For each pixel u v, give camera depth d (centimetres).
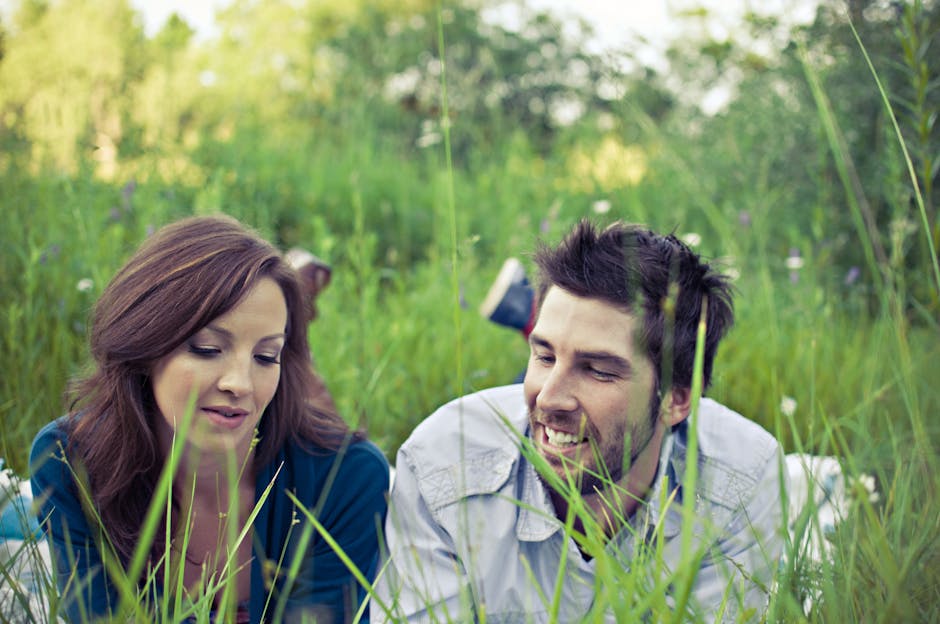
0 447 234
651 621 125
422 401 332
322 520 207
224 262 178
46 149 430
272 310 181
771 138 523
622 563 159
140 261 184
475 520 194
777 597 126
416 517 199
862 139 459
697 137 601
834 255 448
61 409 270
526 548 194
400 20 1261
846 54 406
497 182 694
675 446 200
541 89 1184
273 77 1113
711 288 191
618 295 171
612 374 173
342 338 333
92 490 191
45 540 231
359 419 261
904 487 143
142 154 446
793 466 260
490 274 453
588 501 186
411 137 950
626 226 182
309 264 312
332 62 1206
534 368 181
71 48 507
